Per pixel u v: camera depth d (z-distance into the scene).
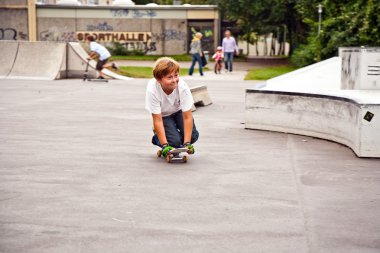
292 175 5.82
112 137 8.22
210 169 6.06
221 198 4.89
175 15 47.84
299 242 3.79
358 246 3.73
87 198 4.84
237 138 8.20
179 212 4.46
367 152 6.72
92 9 47.69
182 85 6.27
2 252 3.57
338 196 5.00
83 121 9.97
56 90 16.69
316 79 14.16
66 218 4.28
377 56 10.02
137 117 10.62
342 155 6.90
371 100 7.01
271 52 67.69
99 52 20.73
